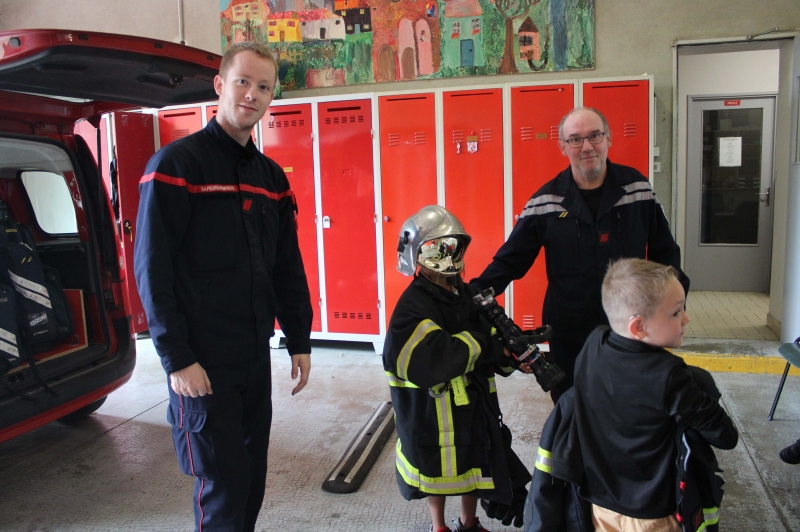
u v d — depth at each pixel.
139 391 3.83
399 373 1.64
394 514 2.29
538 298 4.31
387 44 4.93
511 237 2.22
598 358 1.37
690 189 6.21
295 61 5.13
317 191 4.59
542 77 4.69
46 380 2.68
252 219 1.76
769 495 2.32
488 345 1.63
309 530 2.20
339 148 4.50
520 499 1.87
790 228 4.09
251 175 1.78
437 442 1.73
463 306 1.80
